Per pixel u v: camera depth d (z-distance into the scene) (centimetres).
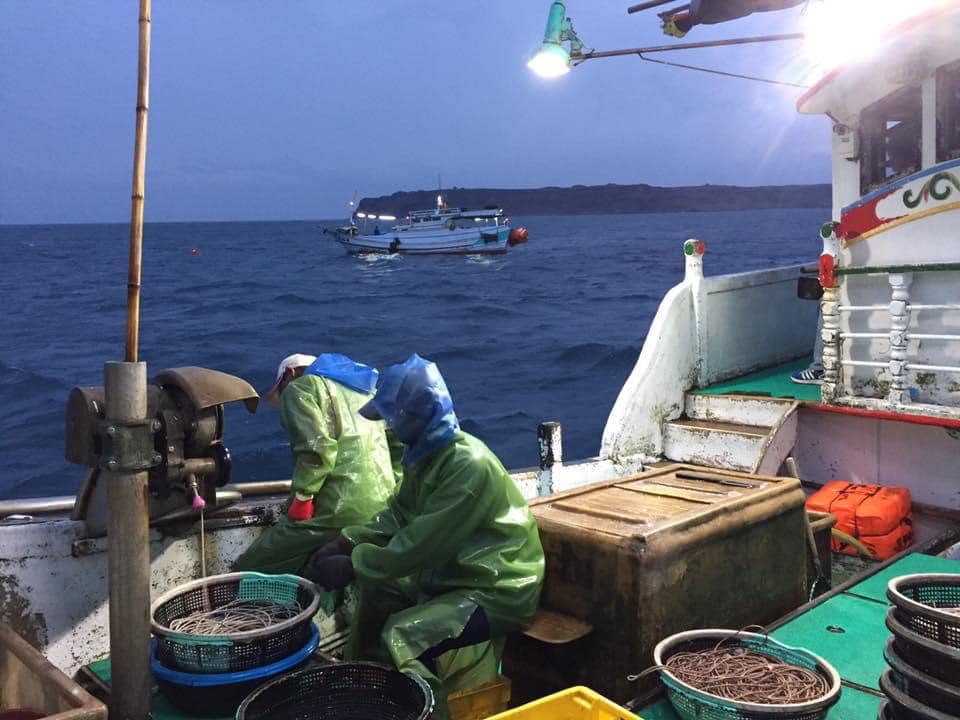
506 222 8944
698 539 369
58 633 400
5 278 7338
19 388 2348
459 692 350
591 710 282
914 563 488
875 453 644
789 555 427
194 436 374
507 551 361
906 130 594
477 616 352
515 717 277
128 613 307
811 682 311
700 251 741
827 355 620
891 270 572
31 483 1450
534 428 1744
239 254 11469
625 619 352
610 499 420
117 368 297
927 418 559
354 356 2883
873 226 595
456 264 7950
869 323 611
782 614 422
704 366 741
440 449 368
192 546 440
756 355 815
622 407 672
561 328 3481
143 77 295
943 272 560
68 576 402
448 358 2773
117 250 13725
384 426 478
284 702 313
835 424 663
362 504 450
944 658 259
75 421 331
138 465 302
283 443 1557
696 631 347
